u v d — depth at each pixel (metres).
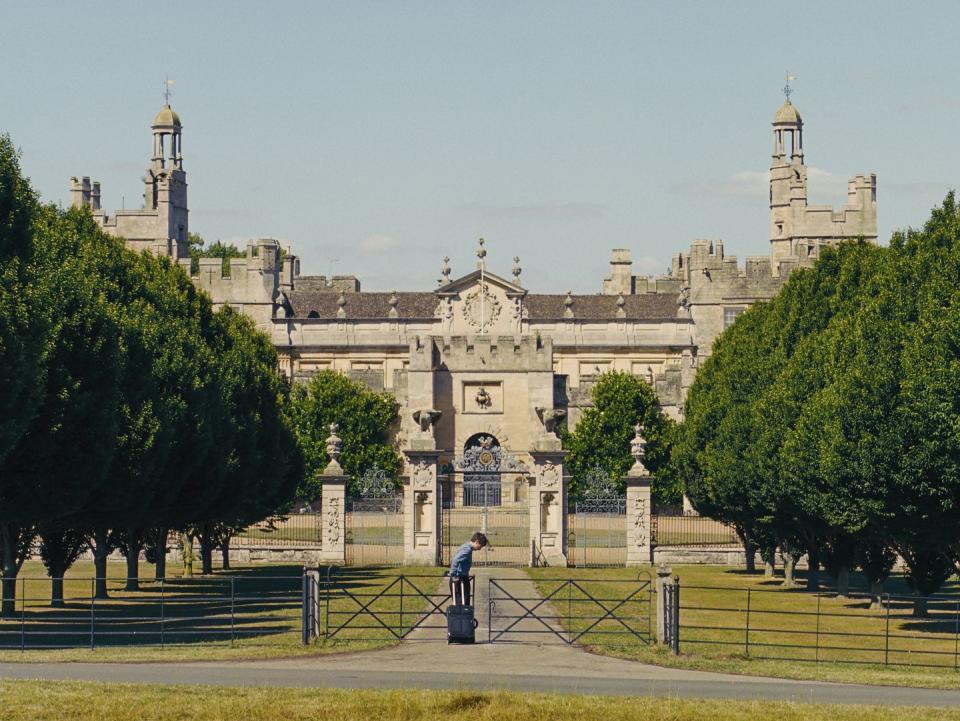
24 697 39.62
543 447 95.50
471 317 192.75
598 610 66.56
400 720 38.06
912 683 46.84
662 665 49.66
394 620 61.59
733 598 77.56
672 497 145.12
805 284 92.81
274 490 100.06
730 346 112.06
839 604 76.62
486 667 48.41
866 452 64.50
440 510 96.38
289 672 46.59
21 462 62.53
